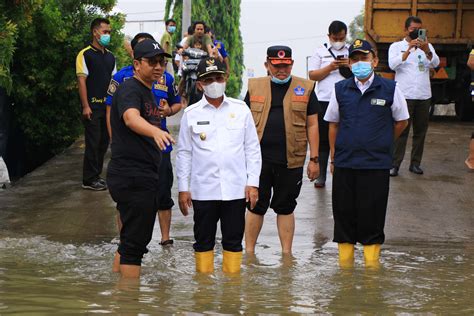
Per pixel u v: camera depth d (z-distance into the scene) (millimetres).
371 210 7367
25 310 4992
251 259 7547
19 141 14492
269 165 7828
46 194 10758
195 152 6781
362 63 7230
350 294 5957
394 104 7367
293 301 5633
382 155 7340
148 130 5816
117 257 6684
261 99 7852
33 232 8695
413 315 5324
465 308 5574
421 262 7441
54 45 13656
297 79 7914
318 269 7059
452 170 12383
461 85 18469
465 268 7180
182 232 8820
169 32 22266
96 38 10797
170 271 6801
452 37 17594
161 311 5129
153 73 6109
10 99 13836
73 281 6168
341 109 7457
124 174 6105
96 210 9789
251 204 6797
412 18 11727
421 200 10359
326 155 11148
